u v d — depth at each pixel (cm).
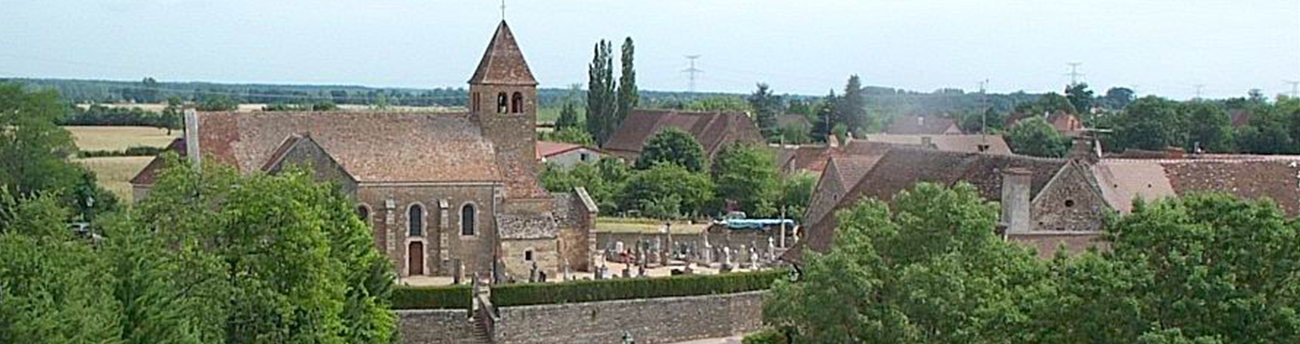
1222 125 16962
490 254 10538
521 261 10431
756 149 15938
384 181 10181
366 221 10162
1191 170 8538
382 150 10444
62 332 4428
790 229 13125
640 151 18438
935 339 5716
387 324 7406
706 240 11900
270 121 10525
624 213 15050
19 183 12550
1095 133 18212
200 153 10144
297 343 5962
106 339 4612
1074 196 7750
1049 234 7688
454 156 10569
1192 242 4566
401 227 10288
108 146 19100
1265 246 4538
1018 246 6144
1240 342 4381
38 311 4388
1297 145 15650
